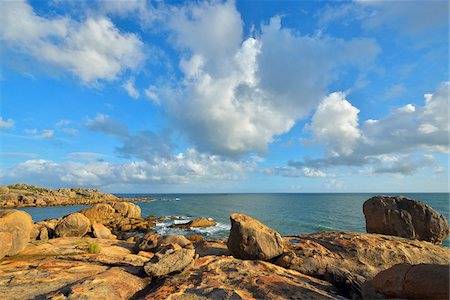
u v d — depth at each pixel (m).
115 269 10.88
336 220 57.78
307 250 13.64
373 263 13.18
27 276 9.85
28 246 15.00
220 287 8.82
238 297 8.01
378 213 18.42
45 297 8.26
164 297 8.10
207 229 44.28
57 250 14.34
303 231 44.16
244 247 13.26
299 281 10.09
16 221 13.45
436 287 6.11
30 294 8.51
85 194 131.75
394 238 16.09
